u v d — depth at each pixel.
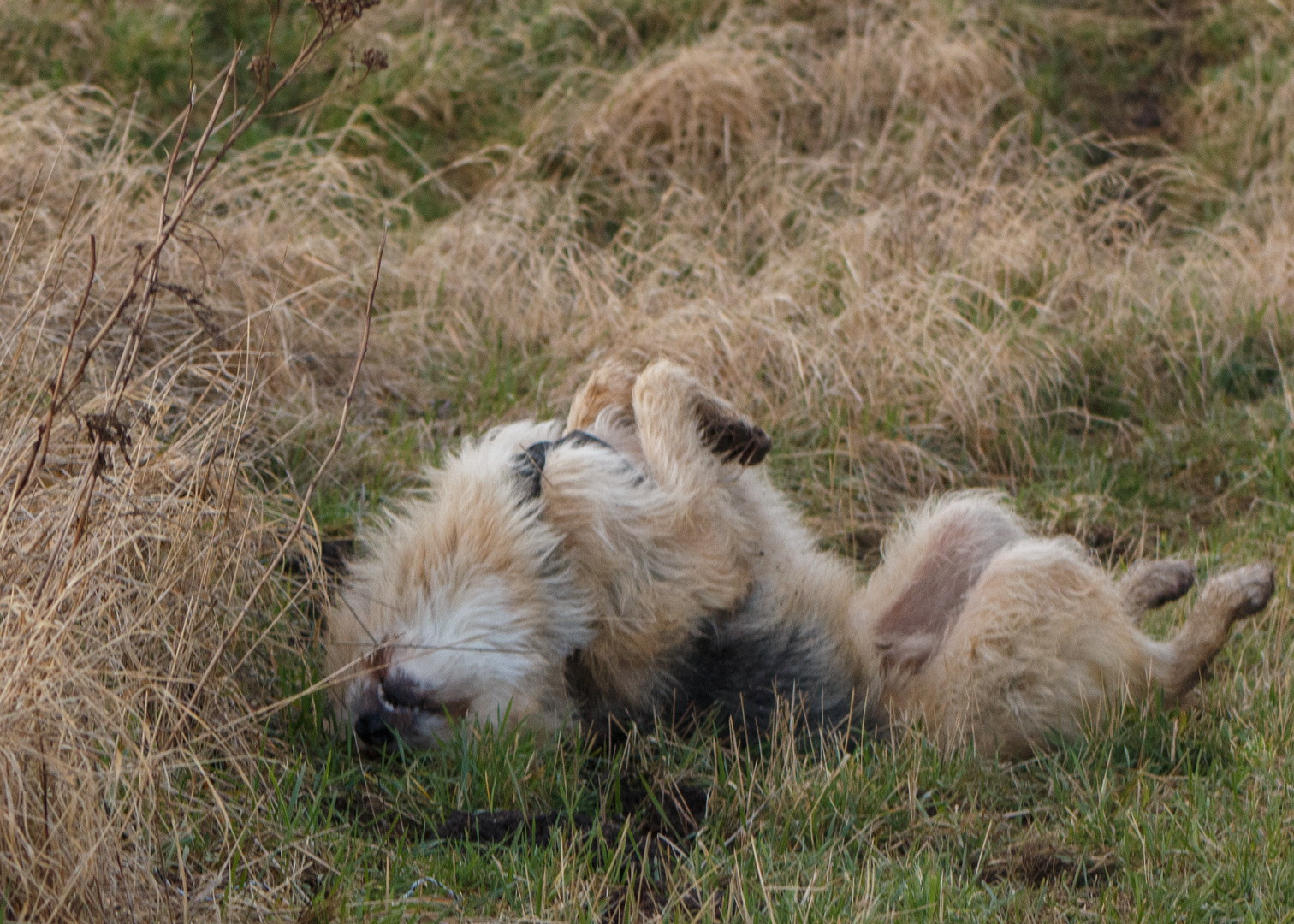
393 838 6.54
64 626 5.40
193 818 6.11
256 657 7.52
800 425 12.30
